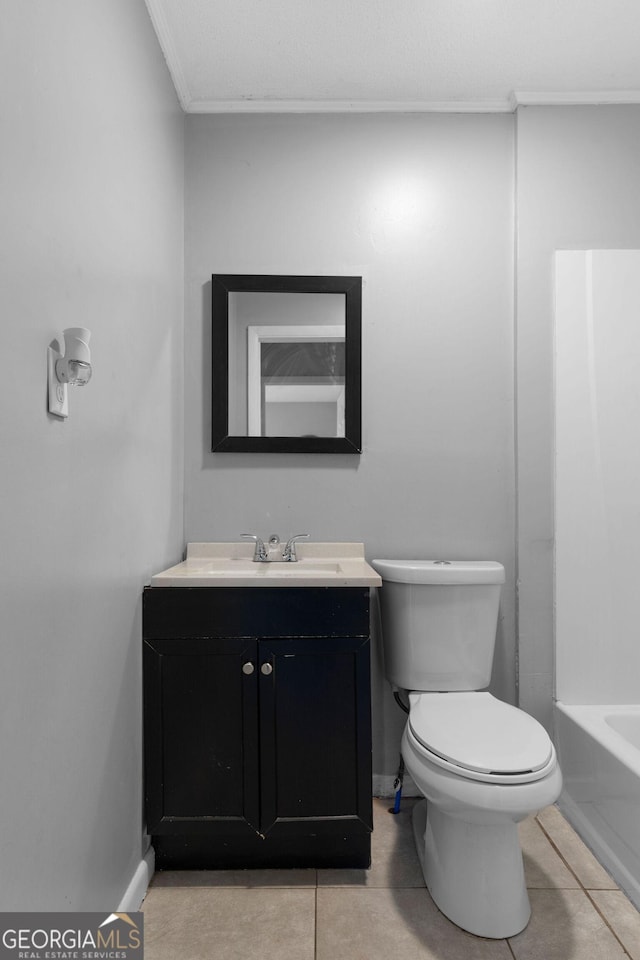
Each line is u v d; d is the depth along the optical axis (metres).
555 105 2.10
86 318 1.18
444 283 2.12
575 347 2.08
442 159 2.11
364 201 2.11
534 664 2.06
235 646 1.60
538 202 2.10
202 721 1.59
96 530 1.24
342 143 2.11
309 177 2.12
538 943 1.35
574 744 1.88
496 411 2.12
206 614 1.59
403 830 1.83
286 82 2.02
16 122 0.89
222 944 1.35
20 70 0.90
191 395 2.10
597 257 2.08
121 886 1.39
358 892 1.53
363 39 1.82
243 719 1.59
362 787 1.59
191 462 2.10
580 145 2.10
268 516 2.10
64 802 1.07
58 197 1.04
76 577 1.13
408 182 2.11
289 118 2.12
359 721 1.60
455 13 1.72
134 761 1.50
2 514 0.85
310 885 1.56
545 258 2.10
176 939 1.36
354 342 2.09
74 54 1.12
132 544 1.50
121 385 1.41
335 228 2.12
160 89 1.80
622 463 2.07
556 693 2.04
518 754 1.35
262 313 2.10
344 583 1.60
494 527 2.11
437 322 2.12
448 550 2.10
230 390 2.10
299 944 1.35
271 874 1.61
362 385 2.11
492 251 2.11
